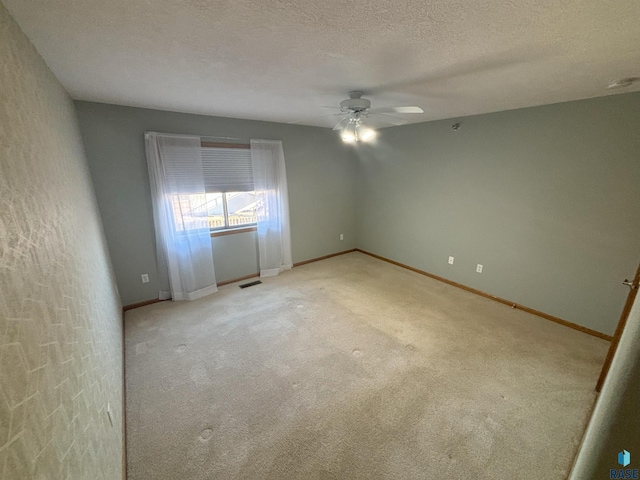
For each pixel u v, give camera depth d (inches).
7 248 27.8
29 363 28.6
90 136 107.7
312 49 58.9
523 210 120.7
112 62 65.9
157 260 132.2
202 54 61.9
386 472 59.2
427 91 90.0
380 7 43.6
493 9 43.7
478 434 67.4
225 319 119.6
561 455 62.4
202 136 132.6
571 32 50.8
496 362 92.2
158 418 71.9
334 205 196.4
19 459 23.4
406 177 168.4
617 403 15.3
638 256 94.5
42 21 46.4
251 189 154.6
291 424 70.3
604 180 98.0
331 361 93.3
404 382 83.9
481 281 141.2
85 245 69.5
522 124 115.5
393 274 171.0
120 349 91.4
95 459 43.9
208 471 59.4
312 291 147.3
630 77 73.6
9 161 32.5
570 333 108.5
